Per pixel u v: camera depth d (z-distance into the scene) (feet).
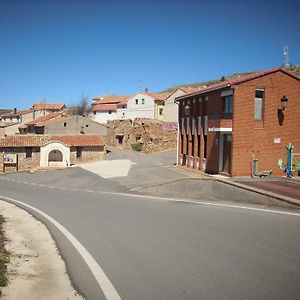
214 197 69.15
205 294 22.58
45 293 23.70
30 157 154.71
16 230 45.27
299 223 42.16
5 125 255.91
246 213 49.29
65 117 221.46
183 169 105.50
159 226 42.37
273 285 23.68
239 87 80.59
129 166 125.90
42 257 32.71
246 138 81.41
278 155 83.71
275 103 83.35
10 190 93.40
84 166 134.21
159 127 191.01
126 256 31.24
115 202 64.49
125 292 23.49
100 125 221.05
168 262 28.99
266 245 32.83
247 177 80.38
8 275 26.81
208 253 30.89
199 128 100.17
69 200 70.54
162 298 22.31
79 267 28.94
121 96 322.55
